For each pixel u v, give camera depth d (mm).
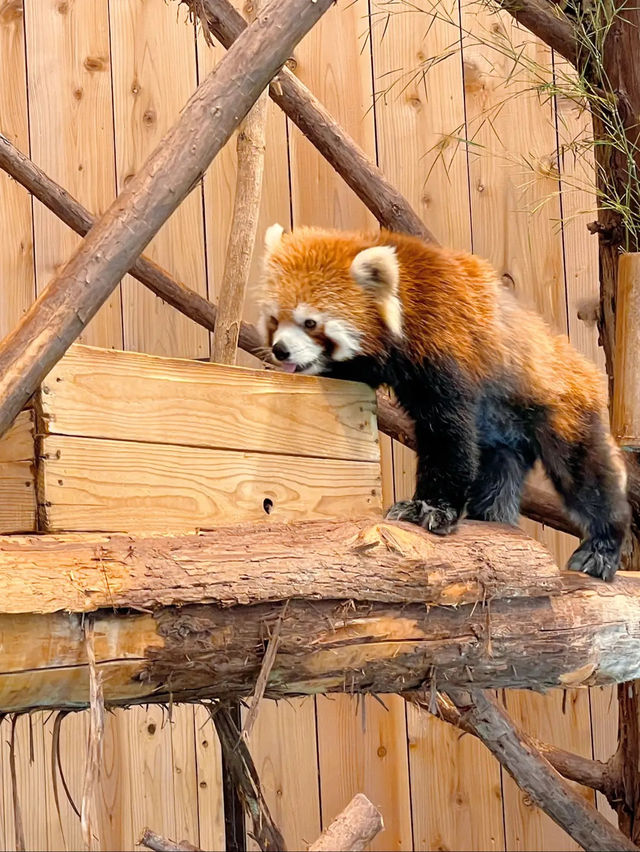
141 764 3242
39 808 3146
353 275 2367
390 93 3420
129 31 3312
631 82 2814
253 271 3359
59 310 1547
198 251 3328
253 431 1978
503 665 1929
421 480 2363
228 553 1608
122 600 1466
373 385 2449
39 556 1446
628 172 2756
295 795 3312
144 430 1774
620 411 2334
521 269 3469
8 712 1479
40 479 1617
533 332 2570
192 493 1844
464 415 2342
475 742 3420
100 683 1435
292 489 2047
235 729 2438
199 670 1581
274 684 1690
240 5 3285
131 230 1610
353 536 1753
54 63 3271
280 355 2369
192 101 1682
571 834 2707
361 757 3363
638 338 2320
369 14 3252
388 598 1738
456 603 1833
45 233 3264
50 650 1423
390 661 1788
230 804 3070
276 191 3359
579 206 3498
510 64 3455
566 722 3434
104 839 3184
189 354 3334
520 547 1991
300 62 3383
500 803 3416
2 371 1499
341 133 2941
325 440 2133
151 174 1635
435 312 2350
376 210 3006
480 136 3457
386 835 3363
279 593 1612
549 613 2010
